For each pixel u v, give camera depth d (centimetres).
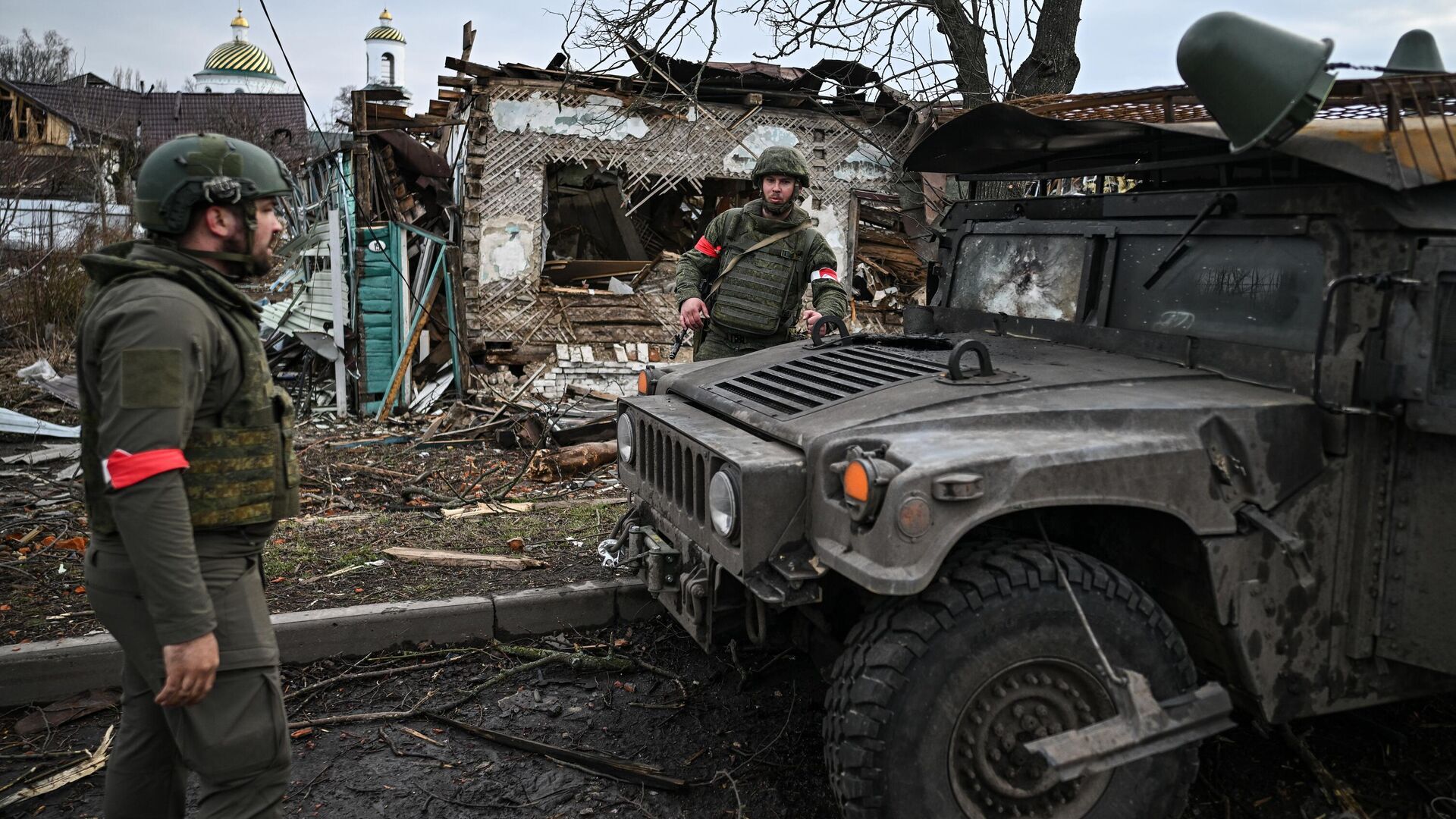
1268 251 266
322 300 927
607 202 1146
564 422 746
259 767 198
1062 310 330
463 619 372
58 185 1617
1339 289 241
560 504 551
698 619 277
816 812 274
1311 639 249
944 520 211
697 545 272
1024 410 238
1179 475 230
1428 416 227
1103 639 232
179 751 209
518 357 963
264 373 200
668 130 983
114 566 191
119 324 178
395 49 4759
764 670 358
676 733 316
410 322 910
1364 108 247
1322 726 318
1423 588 240
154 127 3422
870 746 220
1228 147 277
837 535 228
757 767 295
